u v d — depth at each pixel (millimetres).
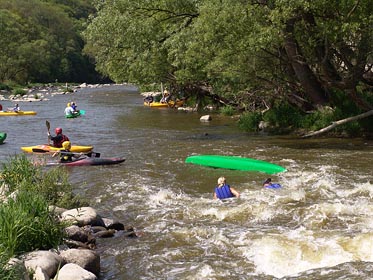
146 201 10648
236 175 13094
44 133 22250
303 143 18047
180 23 22219
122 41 21359
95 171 13891
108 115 30922
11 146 18531
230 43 16750
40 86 80562
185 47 19844
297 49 17906
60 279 5844
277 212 9359
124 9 21406
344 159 14773
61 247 7098
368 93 21094
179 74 23656
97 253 7145
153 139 19984
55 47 97250
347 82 17422
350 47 17656
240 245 7711
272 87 22312
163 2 21500
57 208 8742
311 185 11578
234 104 31125
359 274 6188
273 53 18375
